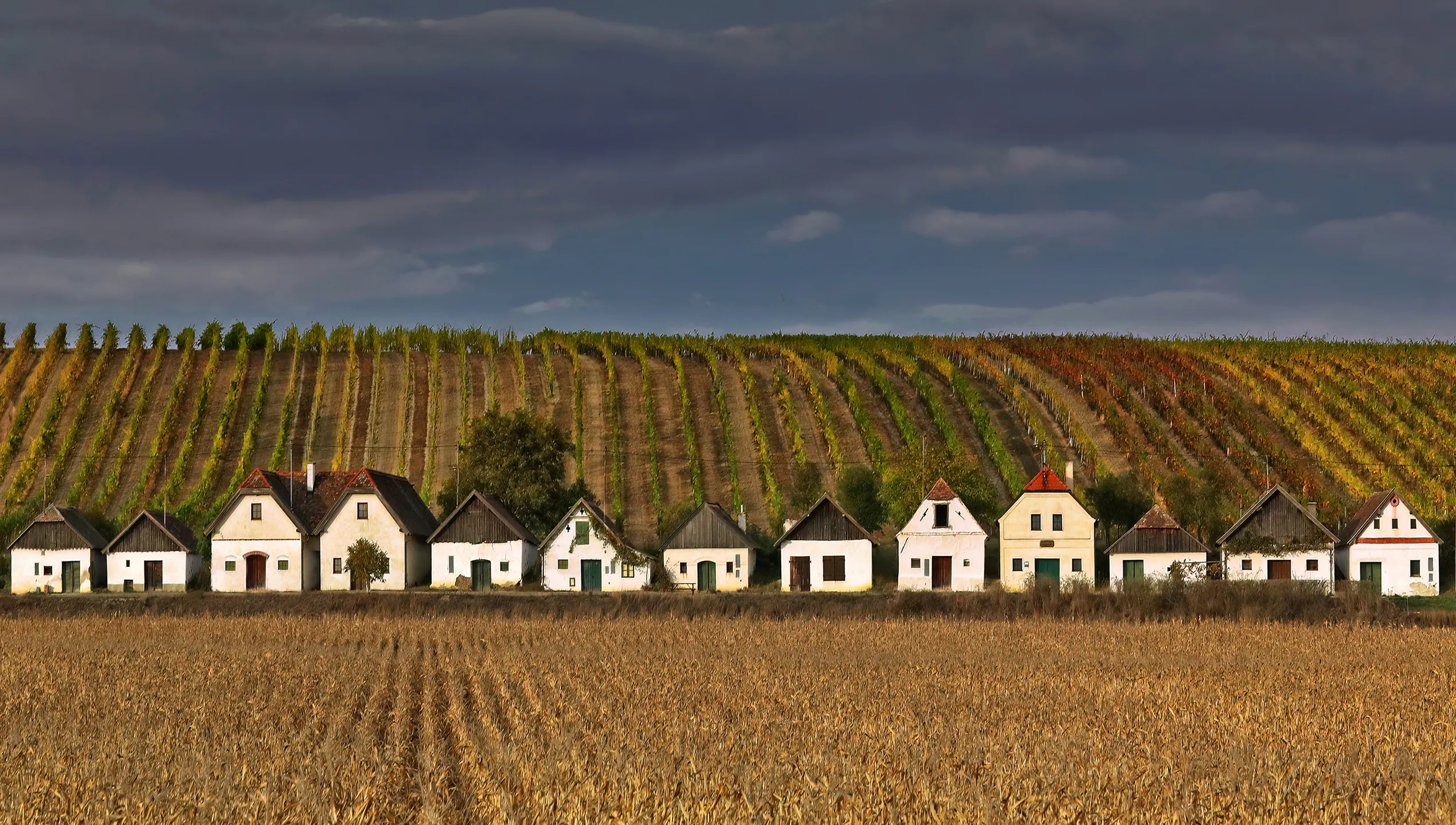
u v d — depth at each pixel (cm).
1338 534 7969
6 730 3453
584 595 7094
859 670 4603
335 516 7888
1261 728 3434
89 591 7806
